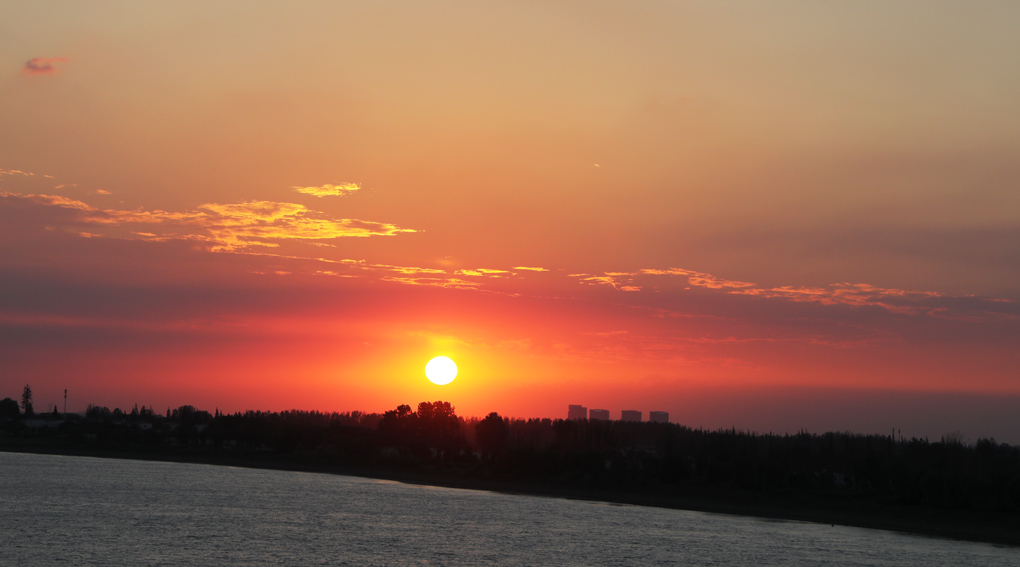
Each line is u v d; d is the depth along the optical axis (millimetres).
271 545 140250
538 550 143875
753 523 197500
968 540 177750
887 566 137250
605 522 186875
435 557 135125
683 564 133625
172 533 148250
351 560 130125
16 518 160000
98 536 142250
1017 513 194875
